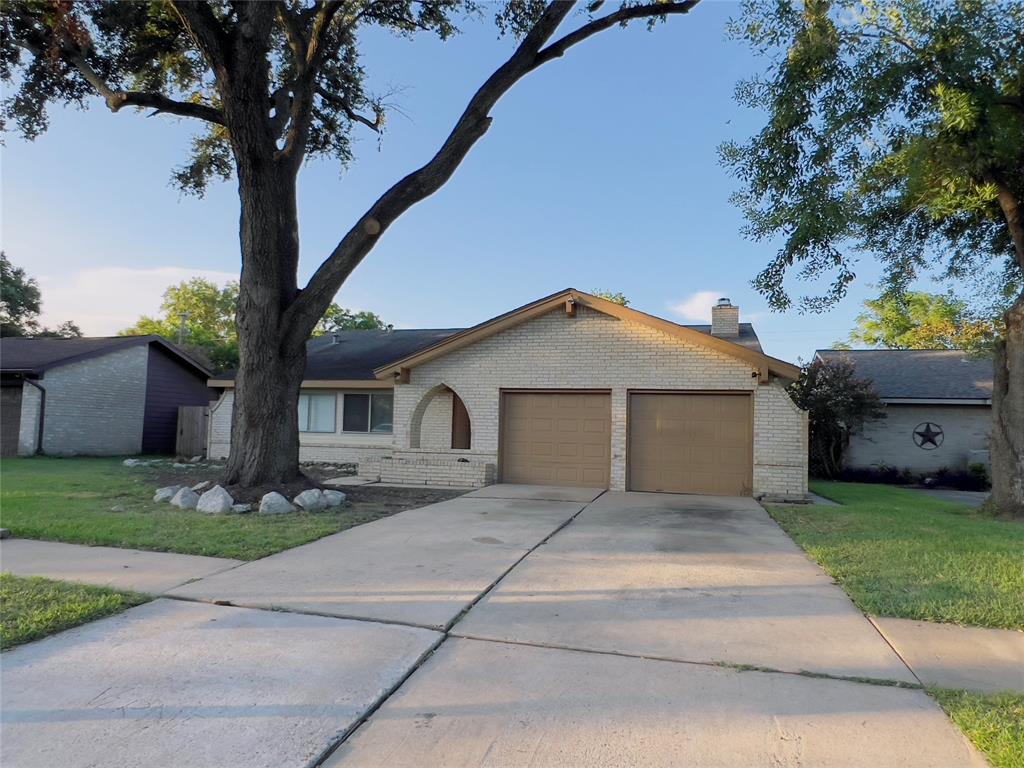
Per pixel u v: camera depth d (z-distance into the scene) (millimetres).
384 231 10445
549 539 7801
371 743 2992
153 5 11875
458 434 16297
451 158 10227
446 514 9688
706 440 13086
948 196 10250
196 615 4734
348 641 4250
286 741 2984
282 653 4027
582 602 5180
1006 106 10031
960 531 8508
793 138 10594
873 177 11281
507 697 3467
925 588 5523
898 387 19766
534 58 10211
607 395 13820
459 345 14531
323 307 10805
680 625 4637
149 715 3203
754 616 4855
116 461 19219
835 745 2994
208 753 2873
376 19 13148
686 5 10227
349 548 7129
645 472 13359
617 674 3775
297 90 11375
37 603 4816
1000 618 4719
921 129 10391
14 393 20703
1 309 37531
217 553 6684
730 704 3395
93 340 23656
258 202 10359
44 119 13180
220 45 9859
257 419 10500
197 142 14625
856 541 7656
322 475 16375
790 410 12500
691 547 7398
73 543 7094
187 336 41500
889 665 3928
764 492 12461
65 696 3395
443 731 3104
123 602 4957
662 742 3012
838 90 10391
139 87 13711
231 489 10148
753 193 11117
